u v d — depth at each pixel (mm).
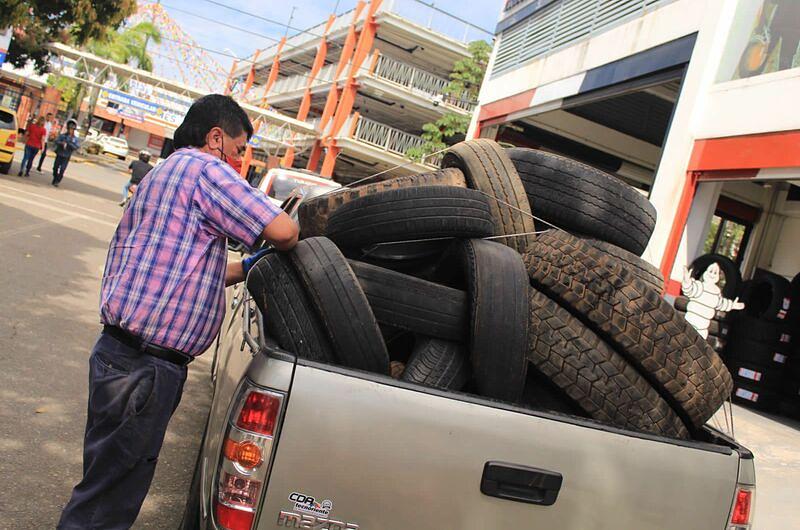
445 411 2314
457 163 3906
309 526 2215
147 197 2697
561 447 2402
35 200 14883
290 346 2621
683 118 10336
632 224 3820
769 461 7043
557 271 2949
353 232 3256
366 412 2254
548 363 2777
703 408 2926
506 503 2342
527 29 16844
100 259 10164
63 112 50062
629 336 2826
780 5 9180
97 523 2650
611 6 13094
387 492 2252
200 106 2889
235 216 2643
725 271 10406
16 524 3250
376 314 2762
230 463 2211
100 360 2646
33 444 4094
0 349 5504
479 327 2662
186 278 2645
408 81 32281
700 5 10523
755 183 13078
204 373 6691
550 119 16938
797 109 8508
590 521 2428
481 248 2902
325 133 34469
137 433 2621
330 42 40125
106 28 19750
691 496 2539
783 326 10422
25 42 23141
